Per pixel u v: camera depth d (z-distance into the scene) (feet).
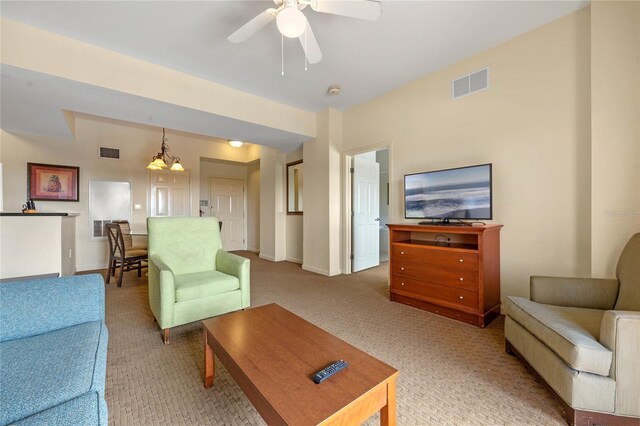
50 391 2.90
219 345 4.40
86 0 6.72
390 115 12.13
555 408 4.62
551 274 7.86
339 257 14.76
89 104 10.11
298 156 17.78
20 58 7.45
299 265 17.11
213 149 20.90
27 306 4.22
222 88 11.37
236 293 7.93
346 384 3.35
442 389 5.16
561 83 7.68
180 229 8.94
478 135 9.31
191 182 19.79
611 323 4.00
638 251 5.47
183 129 13.39
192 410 4.62
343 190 14.62
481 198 8.56
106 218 16.35
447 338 7.21
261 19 6.10
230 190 23.93
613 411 3.95
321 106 13.93
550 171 7.89
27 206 10.20
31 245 8.52
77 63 8.29
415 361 6.12
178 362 6.07
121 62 9.04
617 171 6.47
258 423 4.35
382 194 21.44
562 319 4.97
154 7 7.02
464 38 8.46
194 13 7.27
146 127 17.34
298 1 5.59
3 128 13.16
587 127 7.29
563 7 7.25
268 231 19.61
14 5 6.81
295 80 11.07
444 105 10.19
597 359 4.01
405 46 8.82
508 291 8.67
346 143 14.37
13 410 2.64
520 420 4.37
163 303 6.76
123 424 4.30
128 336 7.32
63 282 4.60
